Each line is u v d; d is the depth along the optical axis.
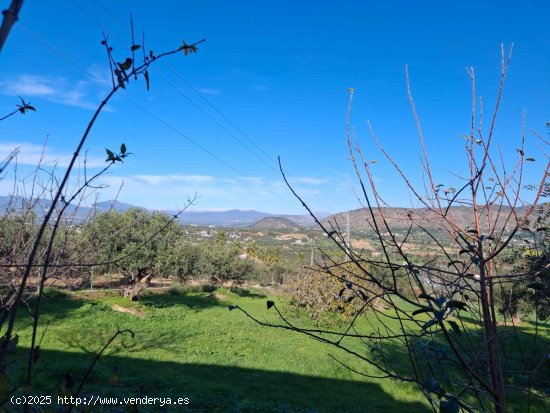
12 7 0.78
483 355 1.70
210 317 22.27
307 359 14.68
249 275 35.75
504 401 1.52
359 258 1.59
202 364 13.05
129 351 13.70
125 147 1.43
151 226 23.53
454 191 1.77
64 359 11.16
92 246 2.90
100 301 22.33
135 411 1.75
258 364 13.72
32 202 2.83
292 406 9.74
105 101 1.17
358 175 1.79
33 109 1.65
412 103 1.88
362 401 10.76
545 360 1.73
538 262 1.68
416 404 10.89
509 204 1.71
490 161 1.76
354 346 16.61
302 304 25.34
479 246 1.55
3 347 1.18
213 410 8.35
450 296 1.60
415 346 1.80
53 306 19.72
